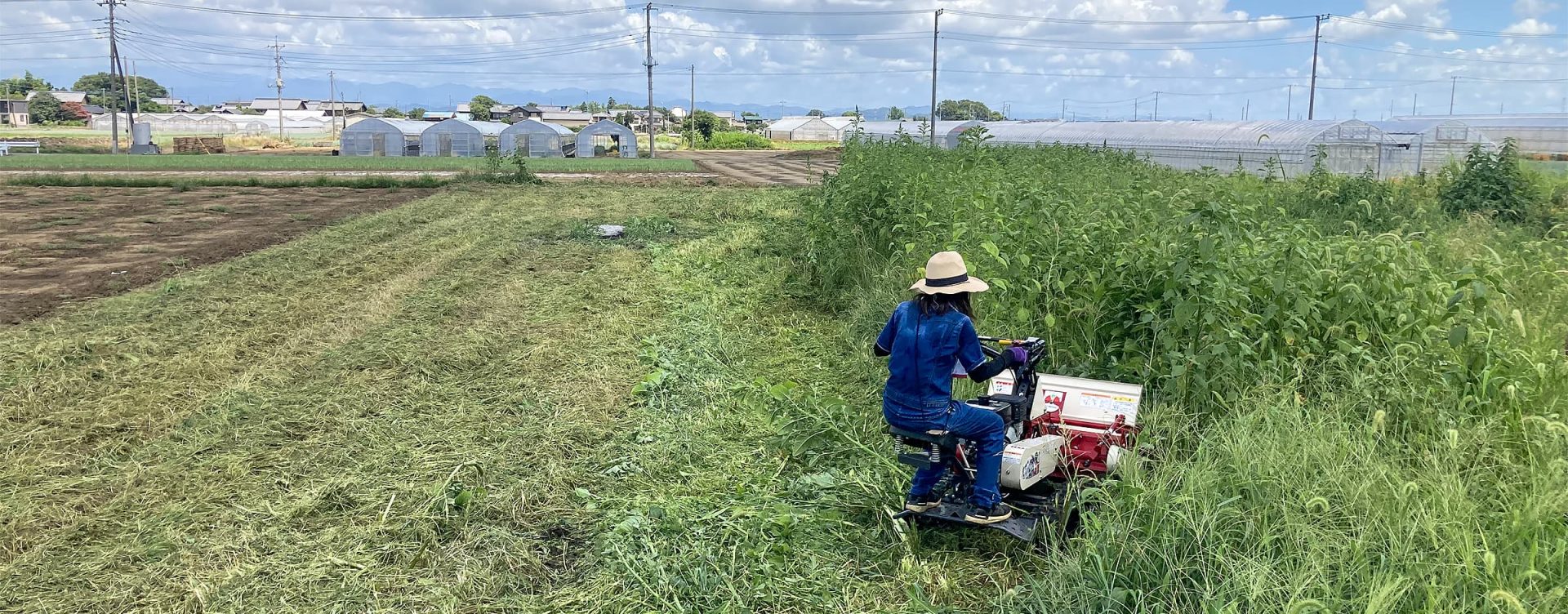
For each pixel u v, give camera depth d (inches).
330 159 2223.2
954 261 198.5
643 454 258.8
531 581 193.2
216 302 450.9
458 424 283.0
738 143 3924.7
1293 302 247.9
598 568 197.2
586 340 382.9
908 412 197.8
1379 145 1226.0
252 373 329.1
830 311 449.7
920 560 197.6
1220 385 237.0
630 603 183.0
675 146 3978.8
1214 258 247.9
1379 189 680.4
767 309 450.9
